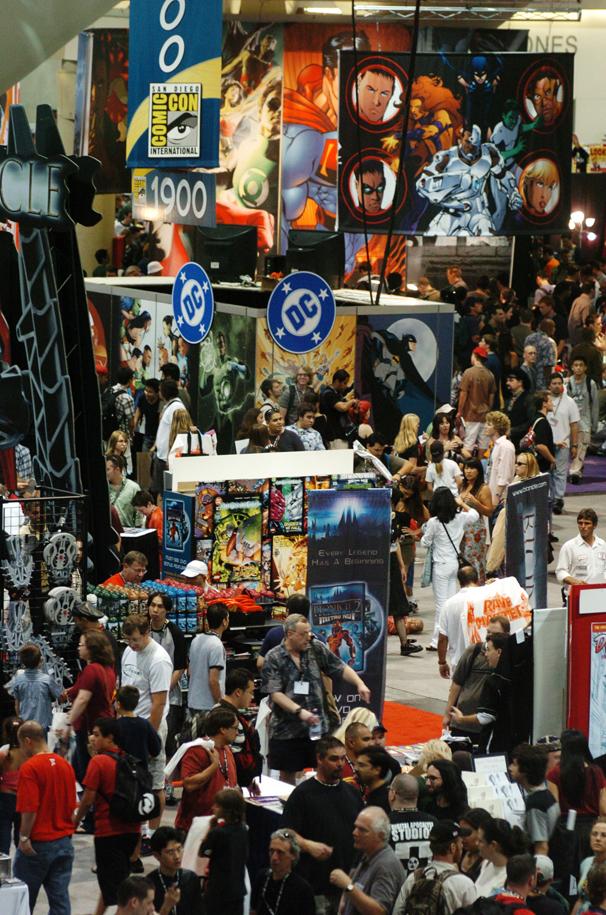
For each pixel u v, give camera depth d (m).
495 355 29.86
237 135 41.78
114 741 12.64
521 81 32.72
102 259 41.38
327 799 11.70
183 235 40.25
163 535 18.81
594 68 48.91
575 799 13.48
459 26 41.44
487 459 28.56
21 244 18.50
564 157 33.09
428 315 28.06
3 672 15.95
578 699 15.76
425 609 23.69
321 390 26.97
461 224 33.06
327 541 17.31
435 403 28.38
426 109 32.75
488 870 11.39
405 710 18.92
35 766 12.20
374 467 20.19
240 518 18.61
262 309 26.38
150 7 26.34
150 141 26.58
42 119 17.72
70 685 16.36
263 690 15.15
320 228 41.88
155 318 29.16
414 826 11.61
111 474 21.44
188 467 18.75
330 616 17.44
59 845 12.29
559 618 15.88
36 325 18.48
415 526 26.33
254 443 23.03
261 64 41.25
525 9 39.19
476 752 15.78
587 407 32.28
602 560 19.66
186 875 10.95
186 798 13.04
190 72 25.97
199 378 27.97
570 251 45.91
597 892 11.21
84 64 35.03
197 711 15.68
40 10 10.73
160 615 15.91
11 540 16.06
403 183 32.97
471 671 15.98
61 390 18.30
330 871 11.58
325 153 41.53
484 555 20.47
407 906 10.54
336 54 41.00
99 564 18.55
